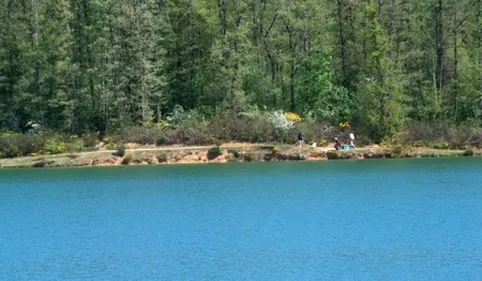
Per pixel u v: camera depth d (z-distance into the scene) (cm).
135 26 8069
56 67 8138
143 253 3153
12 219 4147
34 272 2873
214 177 6019
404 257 2938
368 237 3338
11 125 8338
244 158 7331
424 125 7825
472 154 7450
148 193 5125
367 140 7688
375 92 7706
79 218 4125
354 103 8225
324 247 3155
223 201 4625
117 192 5225
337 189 5050
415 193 4750
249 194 4922
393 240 3259
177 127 7888
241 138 7706
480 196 4566
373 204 4316
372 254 3002
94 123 8238
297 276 2698
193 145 7656
